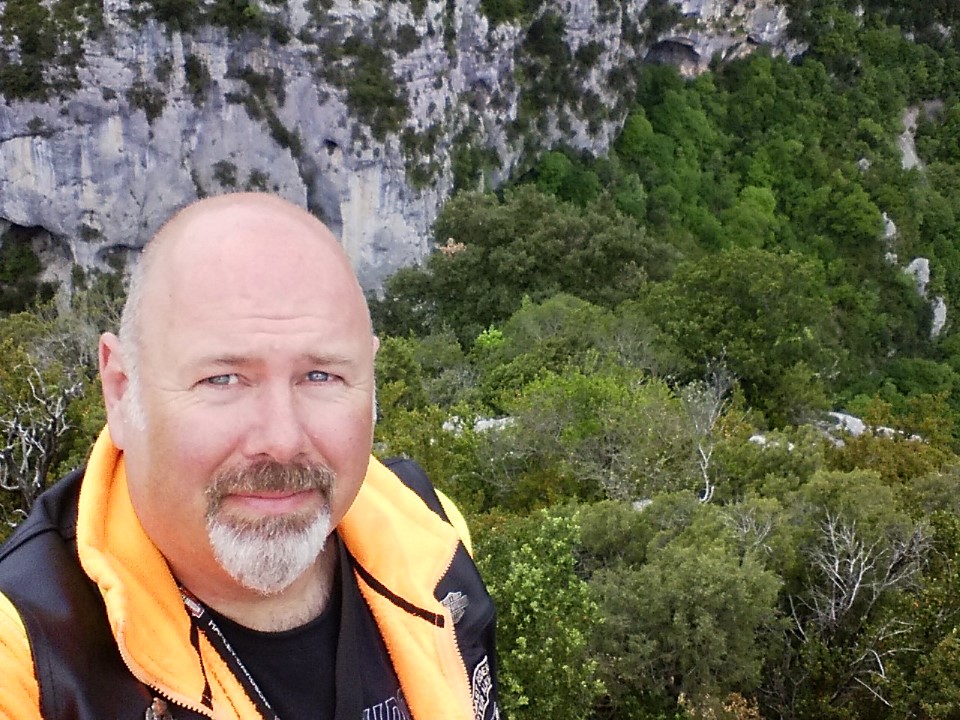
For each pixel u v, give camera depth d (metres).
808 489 16.91
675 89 69.19
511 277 38.72
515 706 10.66
